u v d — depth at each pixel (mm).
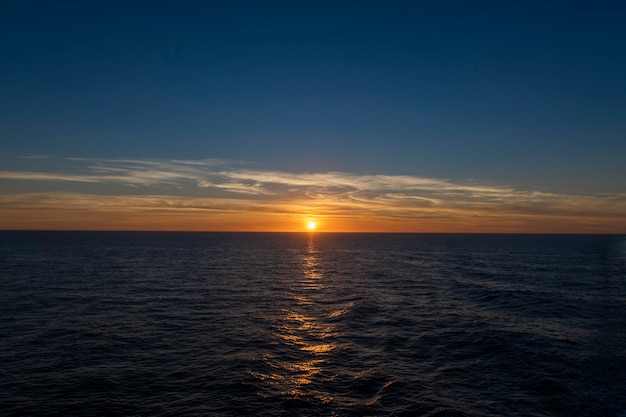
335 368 20531
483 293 44000
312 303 38938
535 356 21656
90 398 16844
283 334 27156
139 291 44688
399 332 27594
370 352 23203
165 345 24422
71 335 26281
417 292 45688
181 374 19562
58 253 102000
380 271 70062
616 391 17125
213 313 33719
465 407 15883
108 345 24250
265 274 64438
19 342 24578
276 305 37656
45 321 29922
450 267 76438
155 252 113375
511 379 18672
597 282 51656
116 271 63938
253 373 19719
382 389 17781
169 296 41719
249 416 15305
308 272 68250
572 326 28438
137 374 19547
